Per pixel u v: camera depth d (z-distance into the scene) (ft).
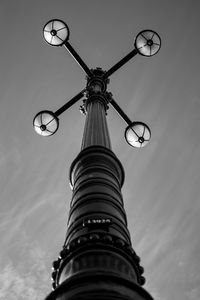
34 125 36.76
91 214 17.03
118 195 19.42
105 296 11.60
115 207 18.08
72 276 12.70
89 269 13.24
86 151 22.49
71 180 23.04
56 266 15.76
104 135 25.73
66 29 37.37
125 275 13.84
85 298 11.51
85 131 26.86
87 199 18.06
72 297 11.79
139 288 12.40
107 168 21.09
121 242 15.33
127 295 11.99
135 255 15.60
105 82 37.47
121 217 17.87
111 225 16.57
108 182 19.62
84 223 16.31
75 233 16.43
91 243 14.87
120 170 23.11
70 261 14.65
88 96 34.35
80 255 14.51
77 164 22.39
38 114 36.63
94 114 29.58
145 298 12.41
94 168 20.74
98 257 14.28
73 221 17.34
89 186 19.12
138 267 15.53
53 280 15.80
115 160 22.75
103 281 12.27
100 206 17.53
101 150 22.43
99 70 38.75
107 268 13.85
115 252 14.70
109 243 15.02
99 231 15.74
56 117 36.94
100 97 33.32
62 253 15.48
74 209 18.16
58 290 12.39
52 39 37.63
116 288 12.09
